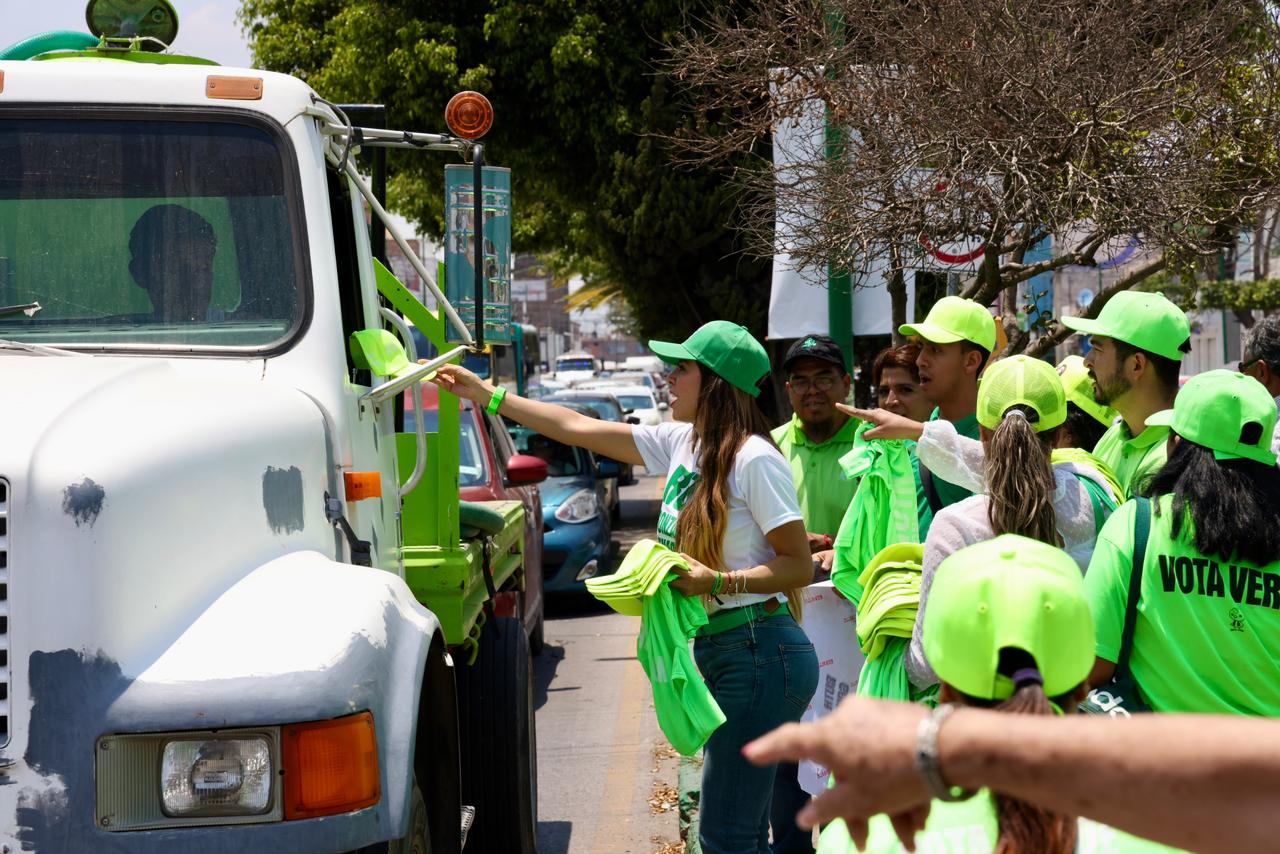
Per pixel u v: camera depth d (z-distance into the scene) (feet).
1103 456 19.94
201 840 12.69
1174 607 13.39
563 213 104.73
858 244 33.01
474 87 76.74
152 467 13.60
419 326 25.11
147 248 18.20
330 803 13.03
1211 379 13.79
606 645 50.39
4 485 12.76
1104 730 6.75
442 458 23.65
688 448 19.51
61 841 12.51
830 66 35.63
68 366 15.78
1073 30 32.22
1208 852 6.57
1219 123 31.60
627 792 31.94
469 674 24.49
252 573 14.75
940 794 7.04
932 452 17.85
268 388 16.81
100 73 18.61
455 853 17.89
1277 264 122.83
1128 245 33.58
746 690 18.15
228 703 12.82
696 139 49.55
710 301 77.30
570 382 190.39
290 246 18.26
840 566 20.22
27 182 18.29
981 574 8.73
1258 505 13.17
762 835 18.76
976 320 20.36
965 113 30.81
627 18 76.79
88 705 12.64
